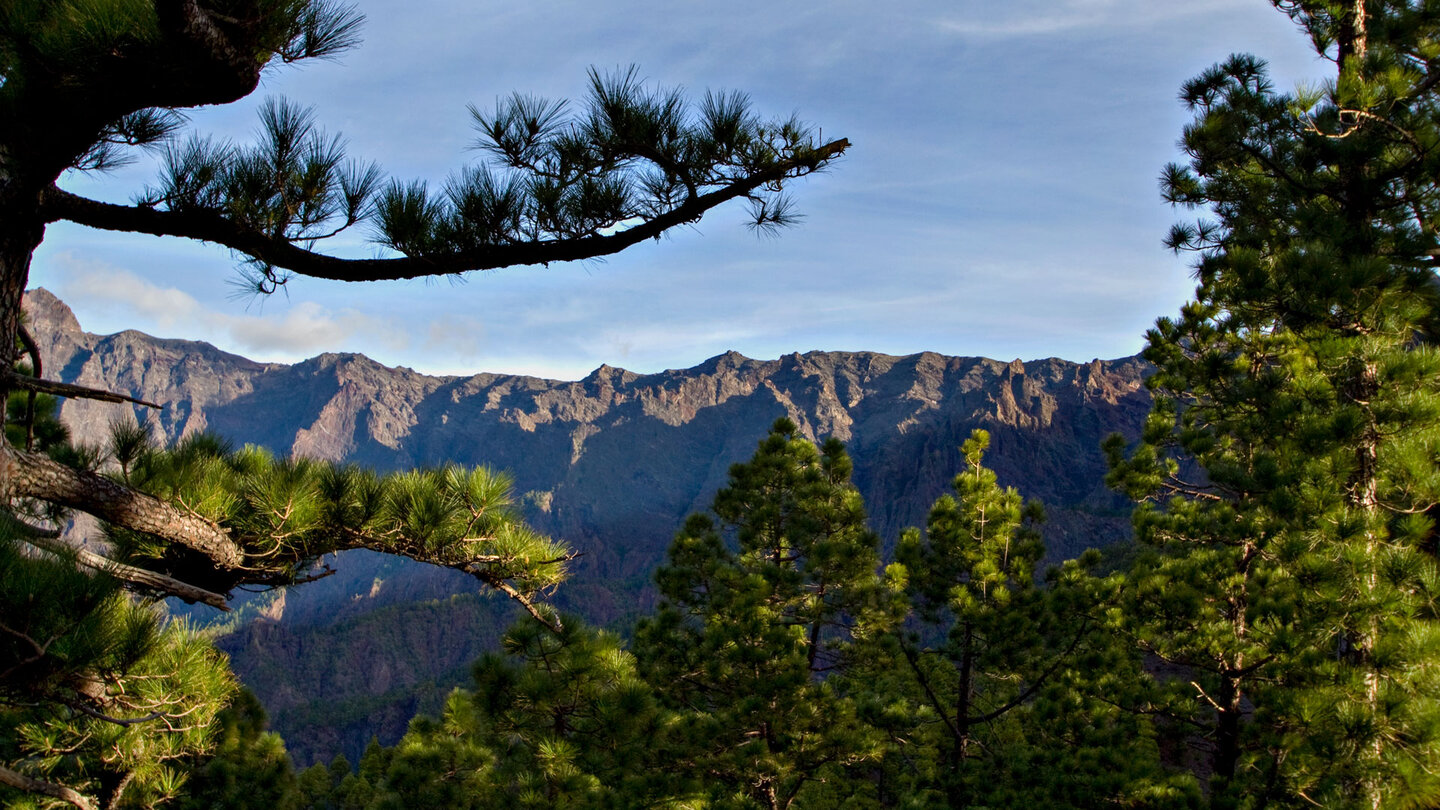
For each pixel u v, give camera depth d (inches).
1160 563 614.2
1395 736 345.4
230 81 157.6
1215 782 514.9
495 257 197.5
